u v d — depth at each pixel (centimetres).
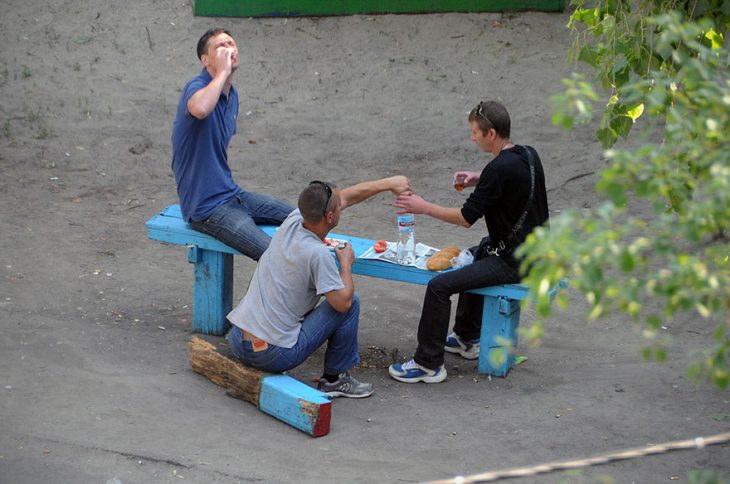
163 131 3803
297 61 4450
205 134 2144
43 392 1878
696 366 1066
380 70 4381
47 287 2488
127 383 1953
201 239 2206
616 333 2352
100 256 2758
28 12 4675
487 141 1969
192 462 1645
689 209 977
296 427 1802
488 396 1983
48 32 4525
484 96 4181
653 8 1731
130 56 4406
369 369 2136
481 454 1709
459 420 1862
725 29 1709
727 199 928
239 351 1897
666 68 1633
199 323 2269
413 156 3691
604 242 936
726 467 1655
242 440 1747
